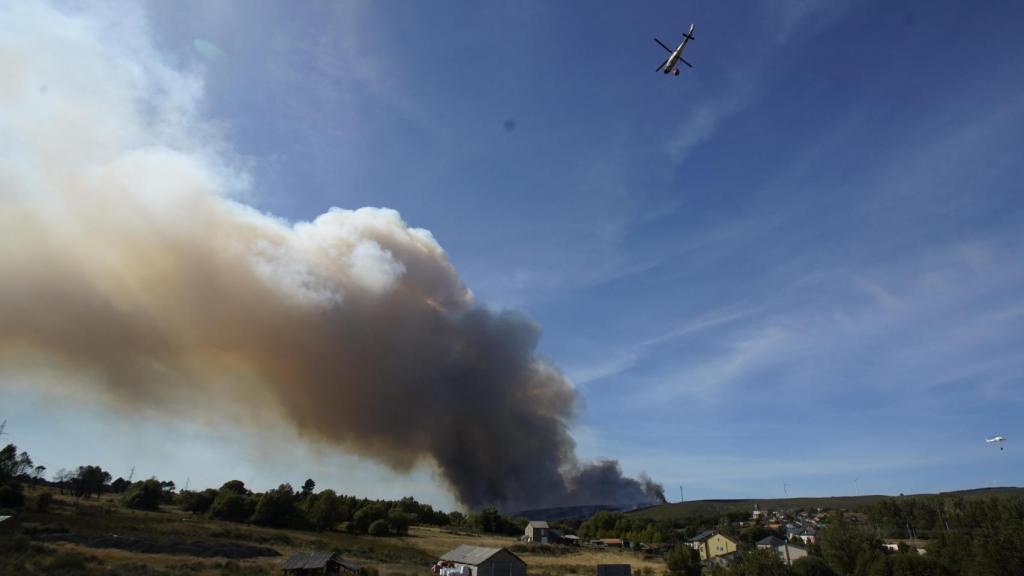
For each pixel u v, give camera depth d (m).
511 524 109.94
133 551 44.94
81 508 70.25
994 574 37.84
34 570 32.25
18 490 64.81
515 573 48.81
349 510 97.19
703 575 53.81
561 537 92.81
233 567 41.06
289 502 80.81
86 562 36.59
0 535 43.06
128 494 83.88
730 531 89.81
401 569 50.62
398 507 113.50
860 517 131.00
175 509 88.62
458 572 47.09
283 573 41.28
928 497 104.50
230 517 79.50
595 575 52.56
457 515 122.31
